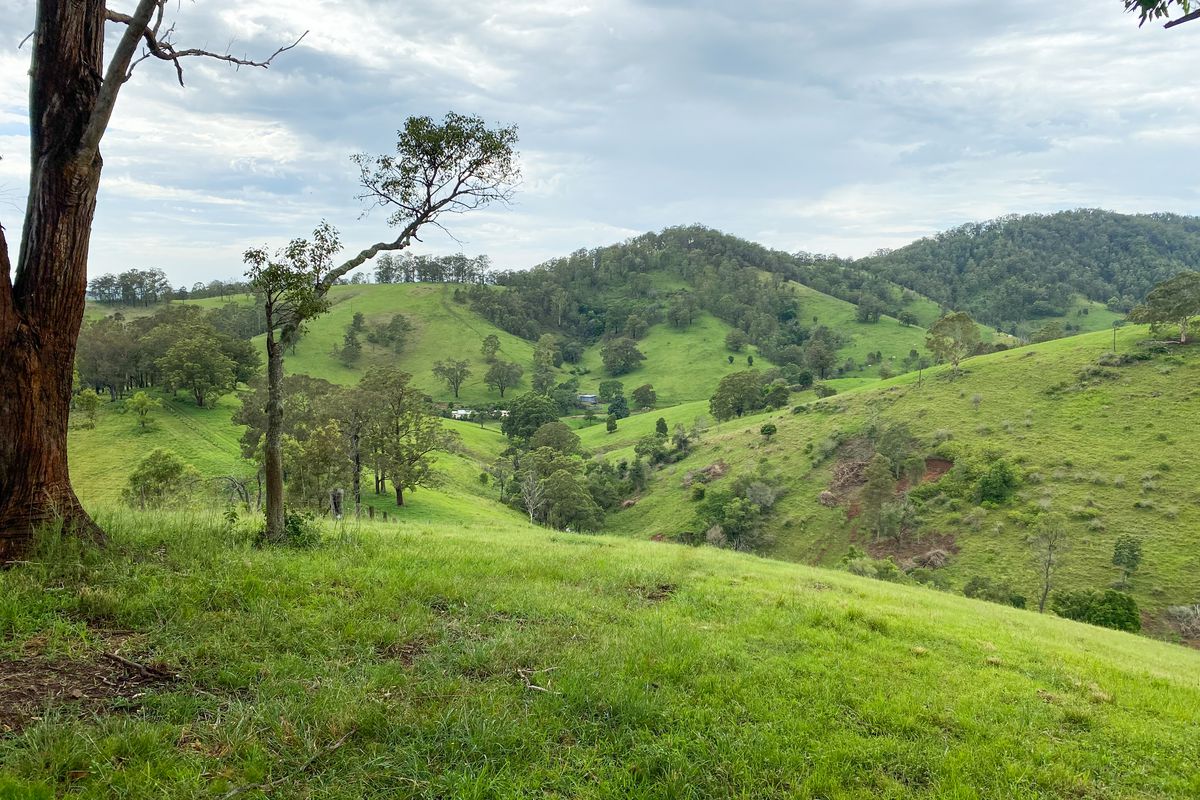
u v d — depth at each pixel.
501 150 12.27
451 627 7.25
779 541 64.50
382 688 5.42
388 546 11.65
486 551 12.76
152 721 4.52
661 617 8.65
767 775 4.86
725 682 6.41
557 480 67.38
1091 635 15.55
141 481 39.66
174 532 9.54
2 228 6.89
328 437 41.06
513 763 4.60
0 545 6.90
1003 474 59.34
